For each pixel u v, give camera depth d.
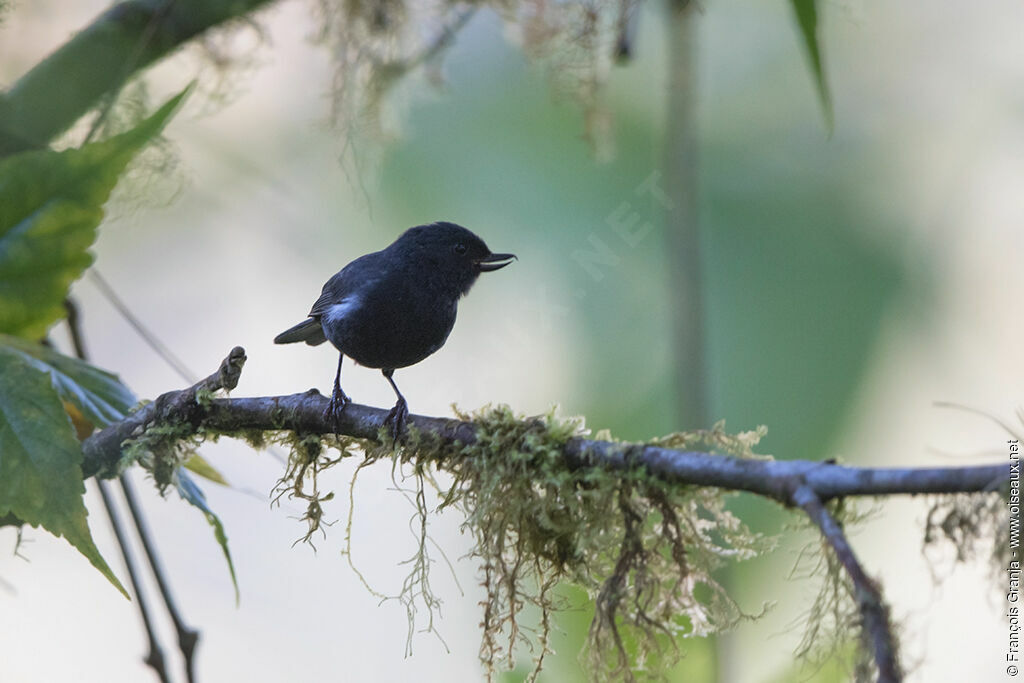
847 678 5.36
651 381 10.96
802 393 10.17
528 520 6.52
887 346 10.62
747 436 6.02
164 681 7.62
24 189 6.51
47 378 6.16
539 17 9.34
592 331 11.41
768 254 10.86
